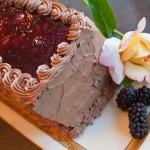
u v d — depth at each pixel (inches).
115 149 20.0
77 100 19.8
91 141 20.3
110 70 20.5
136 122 19.8
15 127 21.0
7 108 21.5
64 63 18.5
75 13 19.8
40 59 19.0
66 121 19.9
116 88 21.4
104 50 20.1
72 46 18.8
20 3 20.3
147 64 20.8
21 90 18.6
